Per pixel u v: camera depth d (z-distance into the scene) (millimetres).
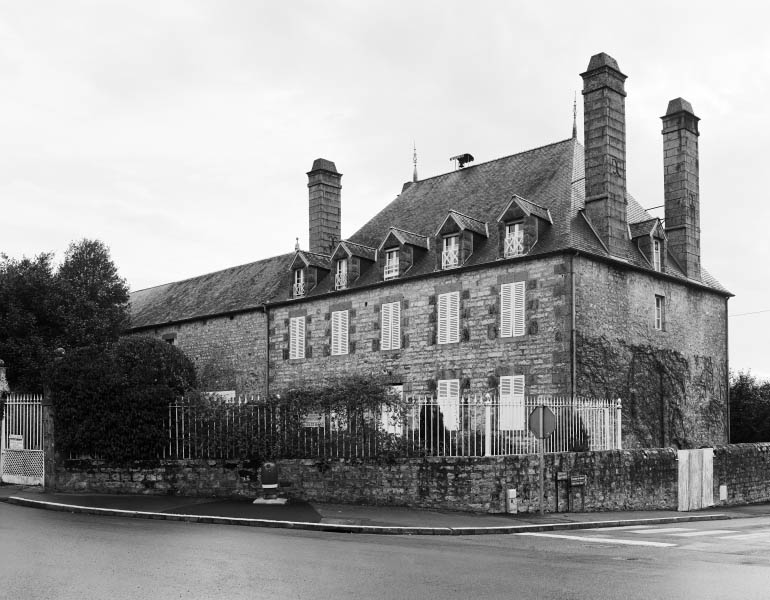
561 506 20453
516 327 27719
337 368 33406
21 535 13406
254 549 12281
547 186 30797
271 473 19109
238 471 20422
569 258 26688
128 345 25047
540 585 9672
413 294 31031
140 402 20922
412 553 12336
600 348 27297
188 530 14750
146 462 20828
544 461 20172
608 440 22844
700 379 31844
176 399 21312
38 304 31547
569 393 26031
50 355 29734
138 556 11352
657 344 29828
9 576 9797
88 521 15930
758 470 27453
